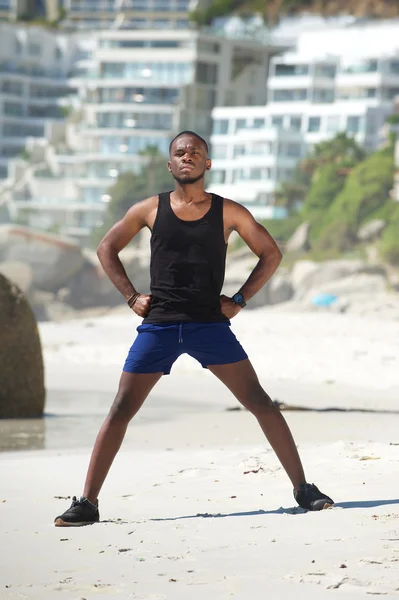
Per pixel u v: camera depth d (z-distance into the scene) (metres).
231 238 113.62
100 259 7.57
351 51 146.12
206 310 7.43
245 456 10.53
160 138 146.12
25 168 148.25
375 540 6.18
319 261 109.75
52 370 26.33
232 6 187.38
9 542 6.65
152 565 5.83
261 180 130.62
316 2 178.50
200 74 151.88
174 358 7.51
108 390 21.69
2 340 16.48
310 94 137.88
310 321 49.28
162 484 8.91
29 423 15.74
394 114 131.75
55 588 5.43
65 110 160.50
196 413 17.02
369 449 10.62
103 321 48.25
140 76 150.88
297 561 5.73
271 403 7.57
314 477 8.92
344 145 125.50
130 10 194.00
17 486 9.16
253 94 159.25
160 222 7.40
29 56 168.00
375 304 90.69
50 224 134.50
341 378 24.70
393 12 177.38
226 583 5.34
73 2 198.75
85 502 7.33
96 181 140.88
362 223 111.94
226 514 7.41
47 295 110.50
